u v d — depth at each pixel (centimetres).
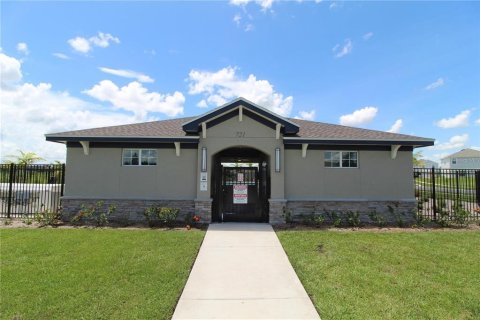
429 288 521
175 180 1134
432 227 1059
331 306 455
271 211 1099
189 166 1138
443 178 1518
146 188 1134
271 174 1109
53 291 490
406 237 883
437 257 693
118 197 1127
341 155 1166
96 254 688
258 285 544
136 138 1091
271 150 1114
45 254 688
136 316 417
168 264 628
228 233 938
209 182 1103
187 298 490
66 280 536
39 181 1284
